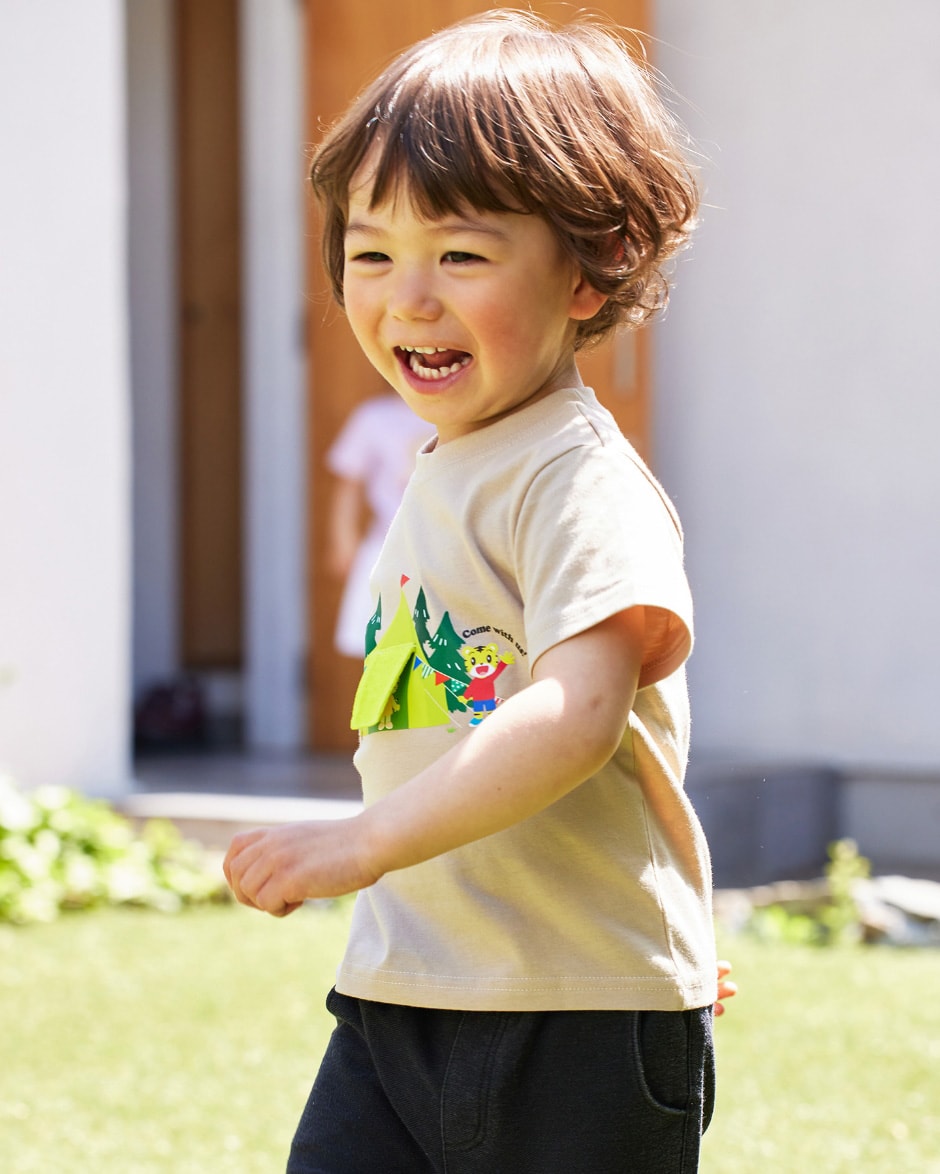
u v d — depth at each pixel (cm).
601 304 234
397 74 227
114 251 786
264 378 1004
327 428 964
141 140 1130
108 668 778
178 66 1126
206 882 673
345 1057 238
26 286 751
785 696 868
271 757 947
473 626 224
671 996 219
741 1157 377
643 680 215
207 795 762
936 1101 418
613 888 220
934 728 834
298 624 1004
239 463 1135
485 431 230
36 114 755
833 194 856
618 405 867
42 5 757
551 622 205
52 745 755
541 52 231
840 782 842
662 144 241
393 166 219
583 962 218
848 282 855
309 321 977
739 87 874
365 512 934
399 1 938
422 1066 224
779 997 520
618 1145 216
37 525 753
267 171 998
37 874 659
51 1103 421
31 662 750
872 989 531
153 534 1141
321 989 530
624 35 875
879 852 834
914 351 841
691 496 891
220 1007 509
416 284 220
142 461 1139
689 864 230
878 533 849
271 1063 454
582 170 223
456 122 218
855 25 848
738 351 879
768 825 782
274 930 618
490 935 220
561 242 223
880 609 848
